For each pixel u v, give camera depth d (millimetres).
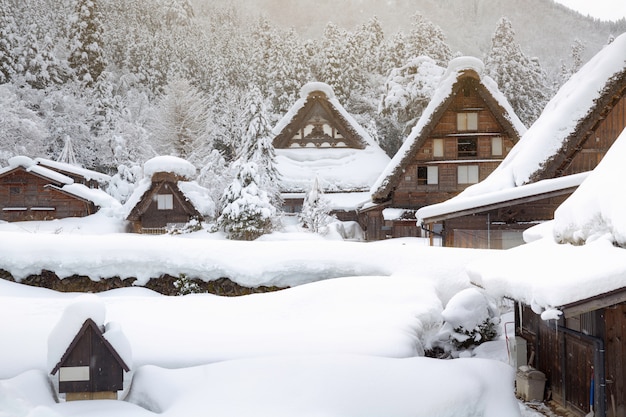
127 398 10578
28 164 40844
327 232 37844
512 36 64125
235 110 63812
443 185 37250
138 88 74625
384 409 9734
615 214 9867
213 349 12078
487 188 23703
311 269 18953
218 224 34062
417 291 16391
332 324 13945
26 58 59188
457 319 14867
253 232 33312
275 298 16219
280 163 47938
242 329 13477
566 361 11000
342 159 48812
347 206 44188
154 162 38500
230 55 87688
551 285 8938
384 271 18891
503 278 11062
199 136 60094
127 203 39156
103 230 38688
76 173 43562
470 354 14617
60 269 18766
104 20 94438
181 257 19125
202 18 140375
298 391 10023
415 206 37500
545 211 23141
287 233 34812
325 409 9570
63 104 57438
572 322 10758
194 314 14859
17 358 11453
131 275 18953
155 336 12828
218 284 18969
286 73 69625
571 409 10742
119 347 10125
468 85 36500
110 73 65938
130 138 54812
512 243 23141
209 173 44656
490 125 36969
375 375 10547
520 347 13109
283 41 92125
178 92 61188
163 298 17172
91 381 9992
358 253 19469
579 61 77938
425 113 36250
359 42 84500
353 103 67625
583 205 11148
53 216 41500
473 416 10133
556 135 23906
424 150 37469
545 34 149000
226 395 9961
